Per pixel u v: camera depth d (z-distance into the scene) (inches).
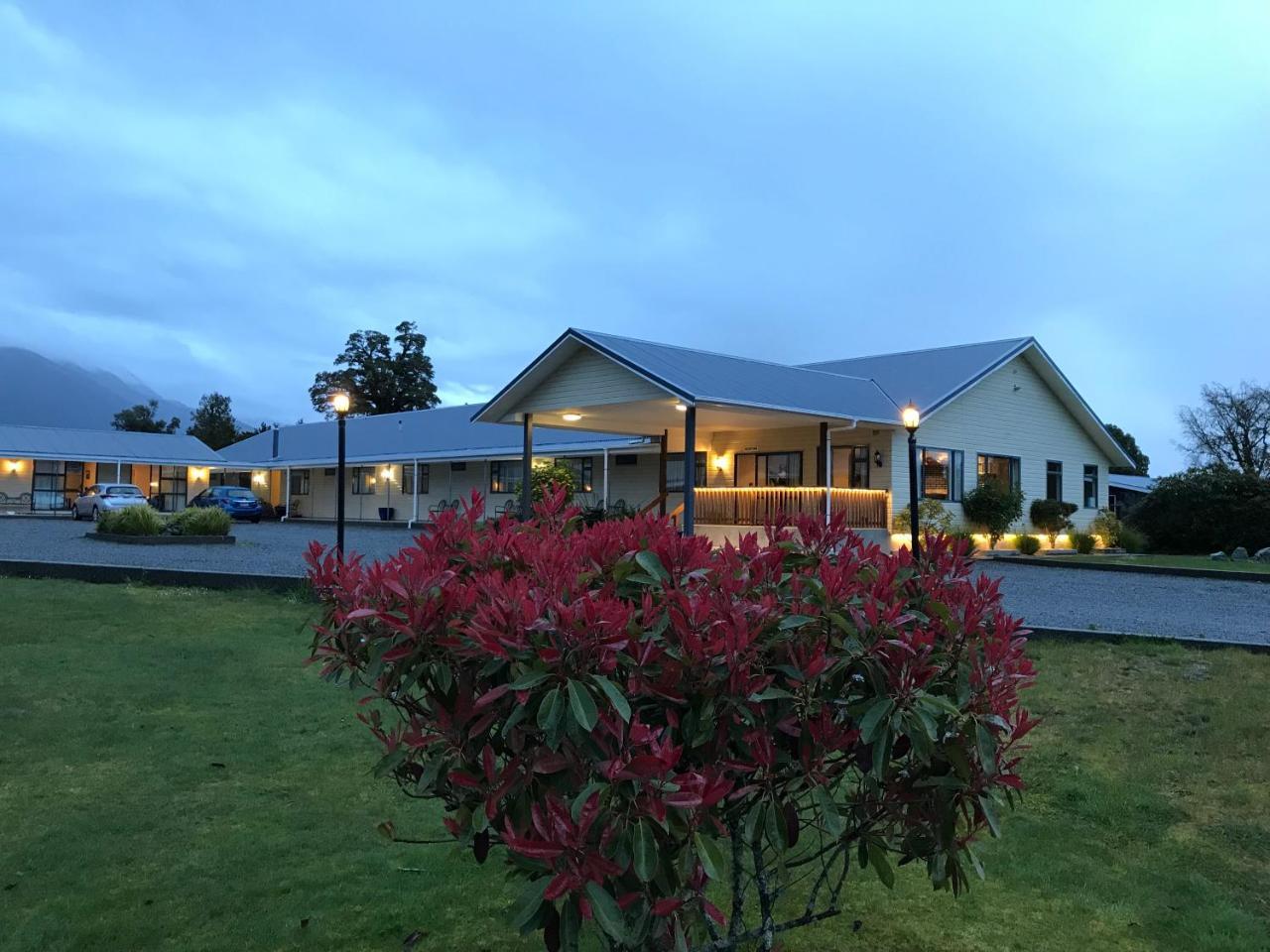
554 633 72.6
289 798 183.9
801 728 83.2
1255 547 994.7
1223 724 224.7
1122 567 703.1
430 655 82.3
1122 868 157.6
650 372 597.0
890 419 716.7
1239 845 165.5
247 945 126.2
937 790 92.4
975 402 863.7
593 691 72.5
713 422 743.1
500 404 702.5
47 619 367.6
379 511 1328.7
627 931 75.7
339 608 93.5
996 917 139.6
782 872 89.7
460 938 130.0
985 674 87.7
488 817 77.2
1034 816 180.5
